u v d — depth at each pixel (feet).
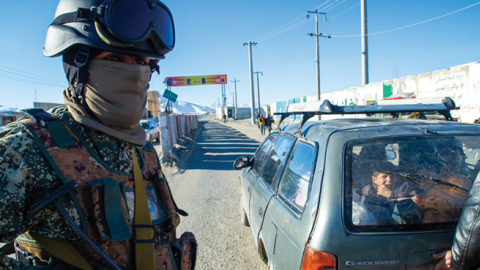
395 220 4.68
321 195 5.02
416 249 4.49
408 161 5.31
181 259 3.67
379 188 4.98
